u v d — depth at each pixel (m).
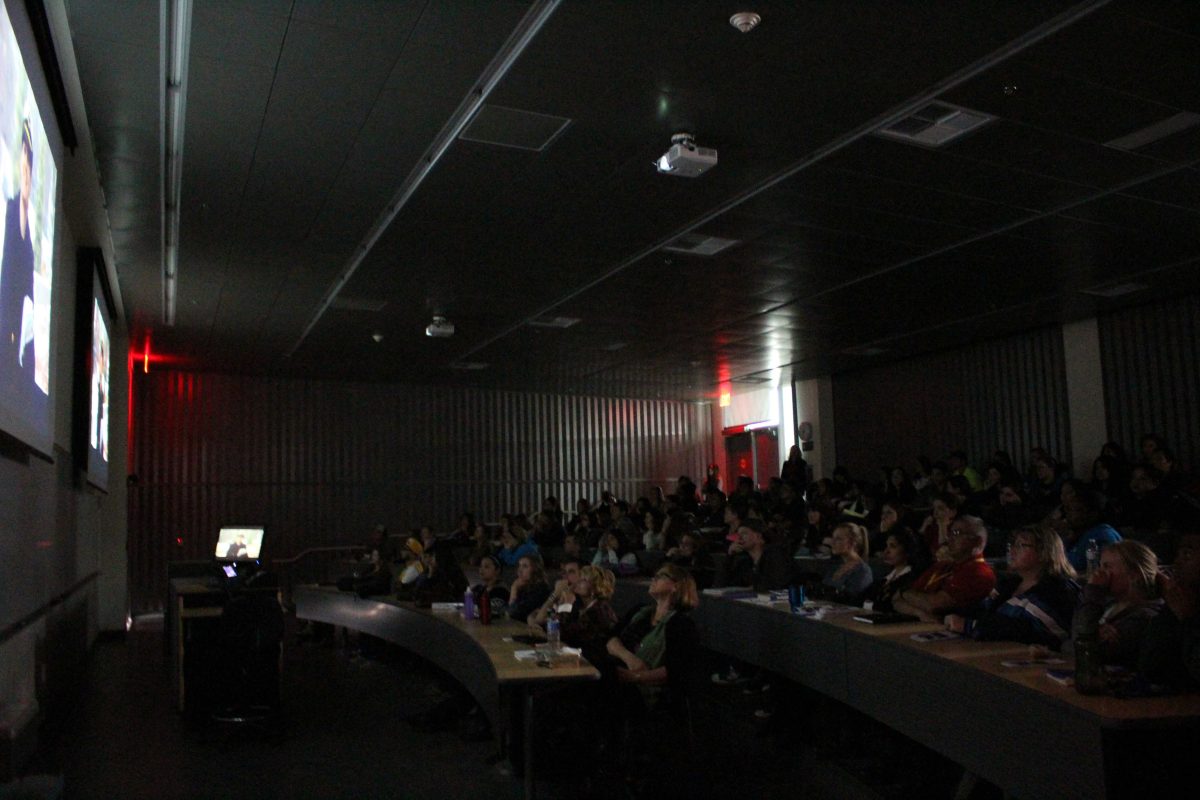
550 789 4.77
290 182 6.45
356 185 6.52
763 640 5.82
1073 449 11.61
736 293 9.71
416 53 4.72
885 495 11.75
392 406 16.19
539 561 6.89
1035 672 3.51
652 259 8.36
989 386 12.84
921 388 13.95
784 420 16.81
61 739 6.08
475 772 5.12
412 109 5.35
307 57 4.74
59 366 6.88
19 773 3.38
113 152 5.96
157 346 12.59
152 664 9.32
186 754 5.66
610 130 5.59
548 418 17.55
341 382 15.83
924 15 4.36
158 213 7.14
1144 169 6.28
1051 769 3.10
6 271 3.76
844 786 4.64
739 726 5.91
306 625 11.16
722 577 7.96
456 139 5.70
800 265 8.62
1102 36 4.53
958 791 4.10
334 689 7.73
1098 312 11.16
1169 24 4.42
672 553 9.13
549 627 5.06
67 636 7.38
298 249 8.04
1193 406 10.28
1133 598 3.61
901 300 10.16
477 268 8.63
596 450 17.89
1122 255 8.49
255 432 15.07
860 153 5.96
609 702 4.60
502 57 4.78
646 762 4.57
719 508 12.34
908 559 5.71
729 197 6.77
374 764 5.34
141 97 5.20
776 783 4.73
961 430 13.24
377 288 9.35
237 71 4.88
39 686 5.84
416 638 7.34
